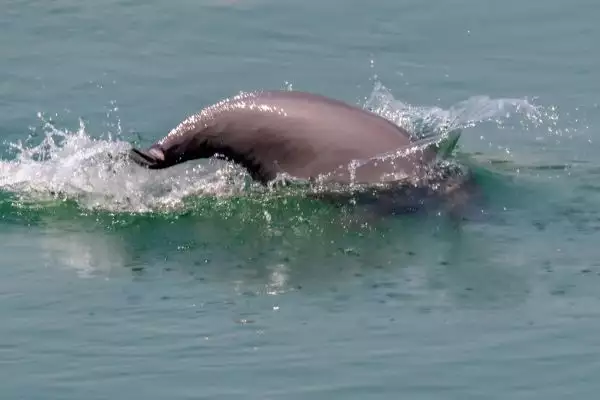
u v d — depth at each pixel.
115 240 38.03
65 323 32.66
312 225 38.84
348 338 31.86
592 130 47.91
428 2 60.47
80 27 58.09
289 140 40.78
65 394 29.25
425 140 42.19
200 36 57.19
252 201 40.28
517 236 38.16
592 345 31.47
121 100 50.91
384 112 47.88
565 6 59.91
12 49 55.81
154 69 53.97
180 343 31.56
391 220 39.03
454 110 48.69
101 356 30.97
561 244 37.62
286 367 30.42
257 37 56.97
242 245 37.66
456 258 36.66
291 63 54.38
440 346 31.45
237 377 29.97
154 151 41.59
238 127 41.00
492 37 56.72
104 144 44.72
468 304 33.75
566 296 34.22
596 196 41.31
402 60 54.47
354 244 37.66
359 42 56.28
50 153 45.19
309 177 40.66
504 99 50.50
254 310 33.44
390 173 40.59
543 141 46.81
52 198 40.81
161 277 35.44
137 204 40.38
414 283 35.09
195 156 41.62
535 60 54.34
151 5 60.41
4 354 31.09
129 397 29.08
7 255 36.88
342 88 51.69
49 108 50.03
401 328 32.38
